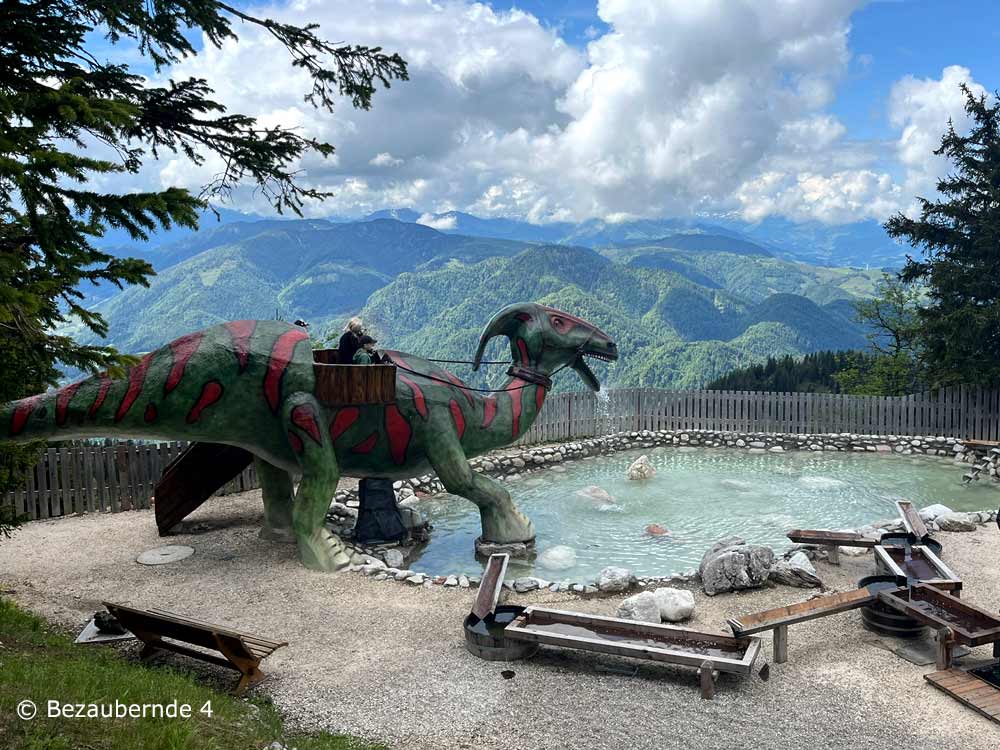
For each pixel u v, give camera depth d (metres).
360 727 7.04
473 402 13.75
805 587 10.91
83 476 15.25
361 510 13.96
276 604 10.34
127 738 5.50
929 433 23.95
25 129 5.70
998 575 11.13
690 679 8.01
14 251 6.24
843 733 6.92
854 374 33.06
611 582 10.84
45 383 8.86
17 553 12.62
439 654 8.68
